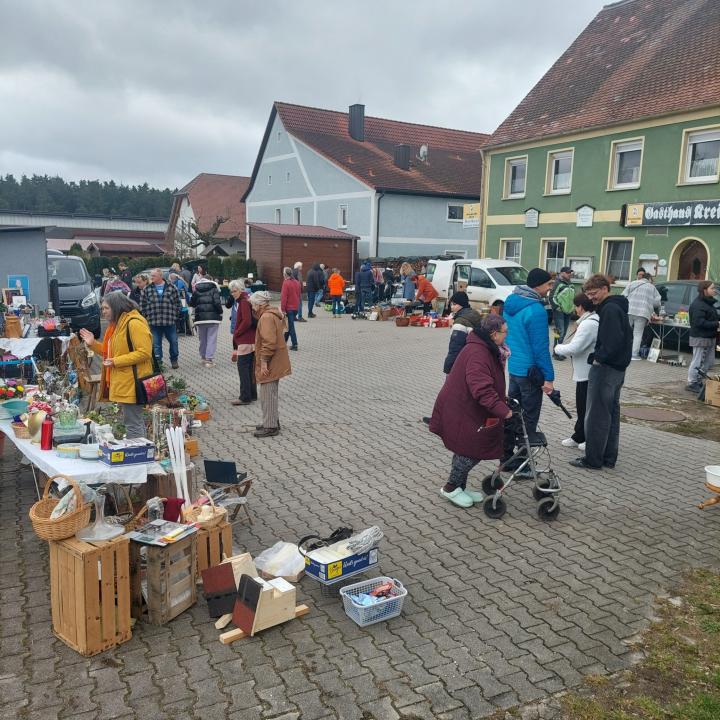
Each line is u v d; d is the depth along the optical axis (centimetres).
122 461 447
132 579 405
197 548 443
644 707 338
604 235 1978
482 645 390
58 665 365
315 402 996
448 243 3384
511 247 2362
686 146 1752
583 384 740
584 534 543
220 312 1252
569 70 2327
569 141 2064
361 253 3216
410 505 596
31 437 512
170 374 1184
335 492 624
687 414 948
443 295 2116
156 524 421
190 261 3331
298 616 419
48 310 1212
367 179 3169
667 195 1795
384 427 856
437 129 4025
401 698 343
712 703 339
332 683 354
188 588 424
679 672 368
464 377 560
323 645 388
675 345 1481
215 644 388
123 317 568
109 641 379
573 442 778
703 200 1678
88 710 330
